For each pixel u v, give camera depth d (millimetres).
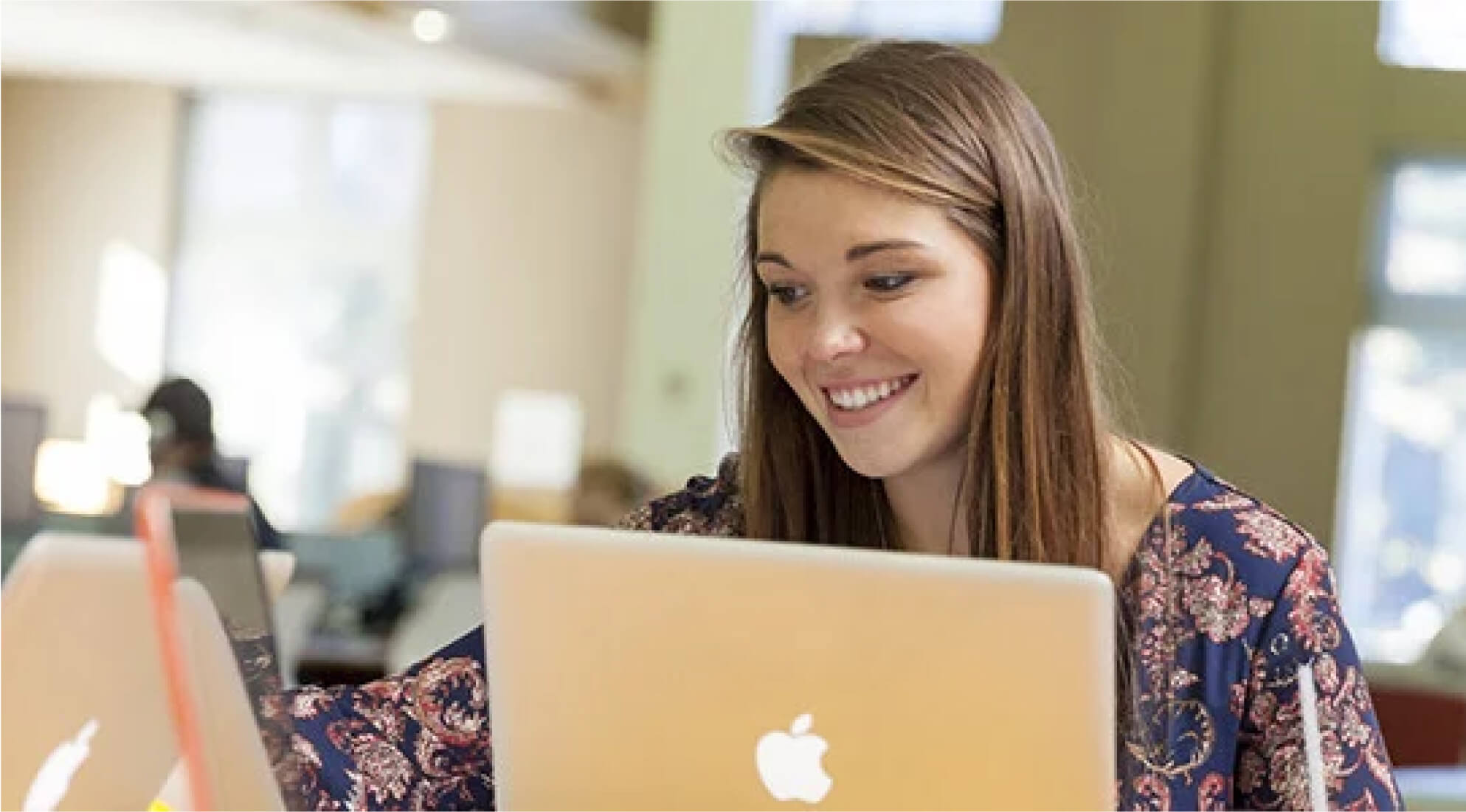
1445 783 4508
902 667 1639
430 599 7246
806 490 2205
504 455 10000
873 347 1996
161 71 10359
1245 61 8438
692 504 2330
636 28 8992
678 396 8992
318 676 6727
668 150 8938
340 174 10477
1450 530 8586
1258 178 8445
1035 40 8430
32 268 10641
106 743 1805
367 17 8664
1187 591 2074
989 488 2035
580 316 9945
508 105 10023
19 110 10570
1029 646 1609
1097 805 1622
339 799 2049
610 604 1700
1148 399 8406
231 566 1694
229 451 10539
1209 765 2049
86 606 1772
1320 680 2031
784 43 8711
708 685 1686
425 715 2125
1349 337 8406
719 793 1702
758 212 2055
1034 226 2006
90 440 10539
